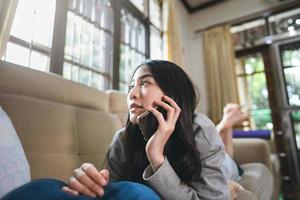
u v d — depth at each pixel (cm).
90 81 173
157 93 55
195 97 63
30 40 126
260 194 91
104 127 110
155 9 278
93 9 180
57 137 83
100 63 186
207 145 57
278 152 281
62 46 140
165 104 53
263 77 312
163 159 48
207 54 345
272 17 314
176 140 56
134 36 237
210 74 336
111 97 138
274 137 288
